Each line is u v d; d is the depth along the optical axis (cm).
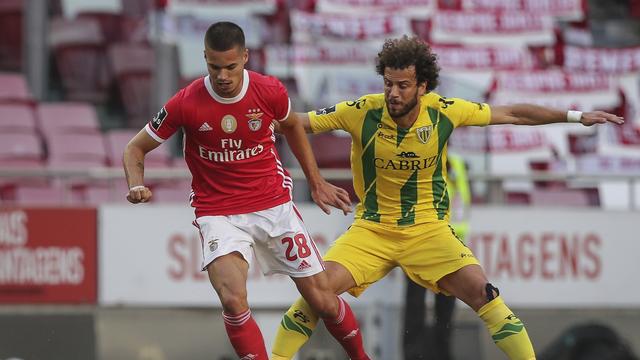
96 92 3950
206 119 1858
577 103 4203
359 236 2169
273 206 1944
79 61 3966
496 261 3222
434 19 4291
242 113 1861
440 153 2133
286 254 1950
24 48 3962
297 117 1955
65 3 4066
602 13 4531
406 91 2019
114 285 3092
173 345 3097
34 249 3066
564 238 3250
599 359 3244
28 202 3312
